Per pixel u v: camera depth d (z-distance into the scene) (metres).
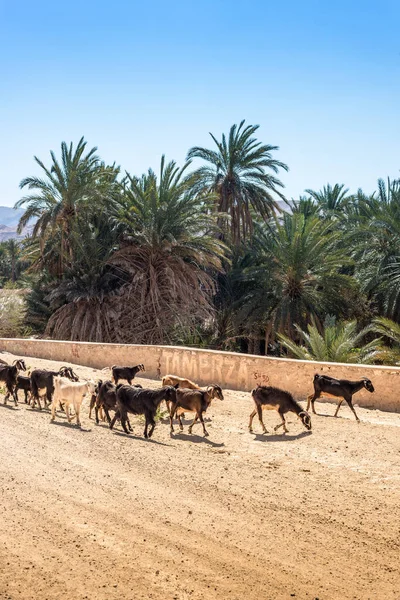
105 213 41.31
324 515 8.52
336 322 38.62
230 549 7.40
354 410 14.61
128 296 40.62
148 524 8.09
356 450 11.90
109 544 7.46
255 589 6.48
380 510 8.72
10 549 7.27
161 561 7.05
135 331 40.34
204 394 13.42
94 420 15.31
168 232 38.25
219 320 43.41
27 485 9.59
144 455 11.61
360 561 7.15
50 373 16.41
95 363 24.14
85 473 10.30
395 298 36.97
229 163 44.00
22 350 28.64
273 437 13.10
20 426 14.06
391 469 10.70
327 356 25.09
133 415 15.82
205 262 40.31
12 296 46.47
